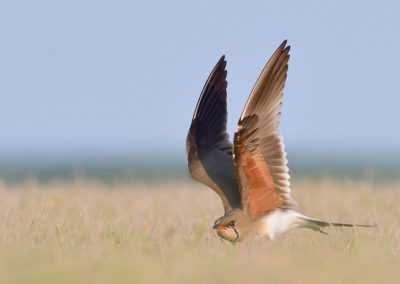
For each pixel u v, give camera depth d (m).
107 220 15.38
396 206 18.05
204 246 12.47
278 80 12.77
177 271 9.91
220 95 14.83
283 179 12.91
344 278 9.65
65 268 10.14
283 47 12.80
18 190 22.27
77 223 14.84
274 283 9.27
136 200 20.22
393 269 10.46
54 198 19.08
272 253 11.51
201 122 14.59
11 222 14.48
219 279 9.42
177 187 24.42
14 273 9.84
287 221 13.23
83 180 25.52
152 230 13.80
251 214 13.10
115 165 136.12
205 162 14.30
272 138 12.76
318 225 13.36
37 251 11.55
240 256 11.23
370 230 14.12
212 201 19.67
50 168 119.62
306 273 9.87
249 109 12.54
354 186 21.19
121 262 10.62
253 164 12.70
